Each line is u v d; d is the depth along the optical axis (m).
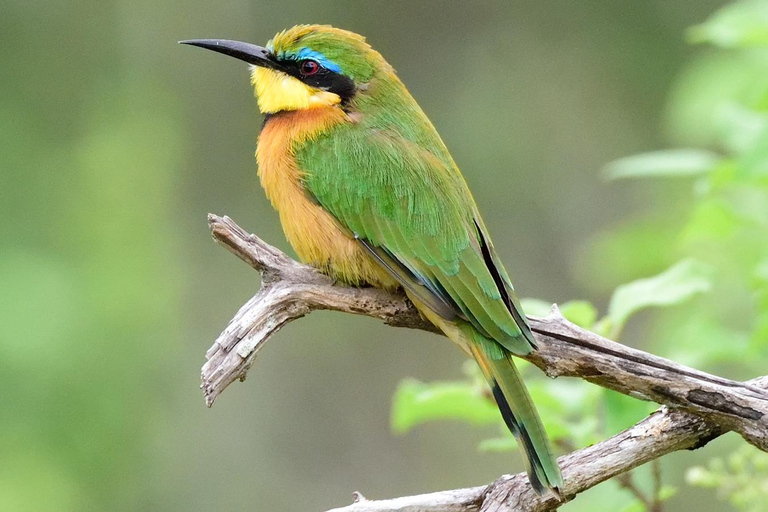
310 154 8.41
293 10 17.55
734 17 9.38
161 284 15.99
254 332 7.07
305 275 7.30
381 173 8.20
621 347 6.82
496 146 17.23
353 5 17.66
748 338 8.65
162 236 16.45
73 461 14.55
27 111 16.45
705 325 8.59
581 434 7.57
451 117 17.34
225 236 7.12
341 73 8.73
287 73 8.83
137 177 16.56
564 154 17.19
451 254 7.89
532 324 7.05
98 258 15.71
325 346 17.86
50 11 16.86
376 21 17.56
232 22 17.59
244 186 17.47
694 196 12.55
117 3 17.14
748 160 8.07
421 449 17.55
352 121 8.60
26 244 15.41
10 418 14.13
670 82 16.77
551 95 17.23
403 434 17.62
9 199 15.73
